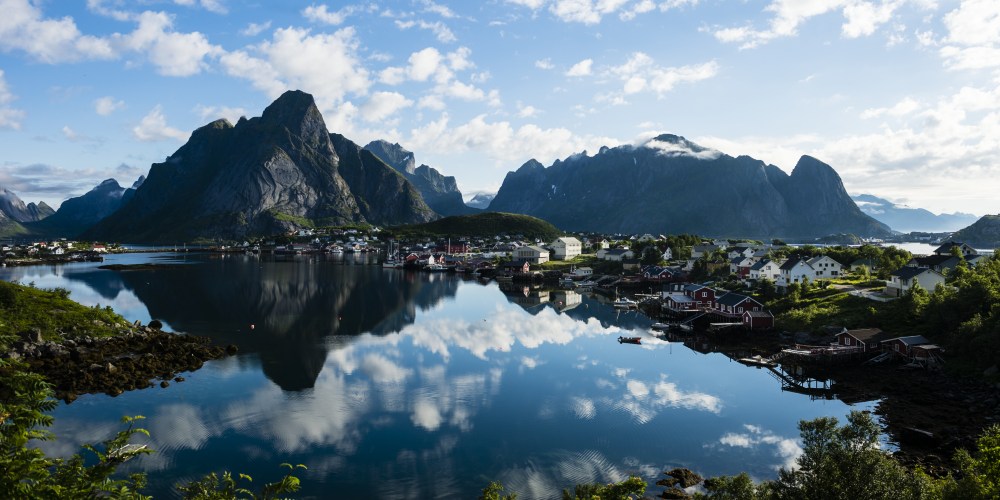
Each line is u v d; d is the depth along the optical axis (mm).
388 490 37688
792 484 24500
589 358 73250
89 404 52469
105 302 116062
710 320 97750
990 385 55719
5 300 74875
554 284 174875
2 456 13266
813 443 24016
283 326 93125
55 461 14711
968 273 89812
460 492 37562
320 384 60281
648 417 51375
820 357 68375
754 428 48875
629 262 186625
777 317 94812
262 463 41219
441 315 107438
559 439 46219
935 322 71562
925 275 91938
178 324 93312
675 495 36500
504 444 45156
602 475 40094
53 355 64312
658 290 151750
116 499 14367
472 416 51250
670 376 64875
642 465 41688
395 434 46906
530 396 57031
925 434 44469
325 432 47156
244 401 54375
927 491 22281
